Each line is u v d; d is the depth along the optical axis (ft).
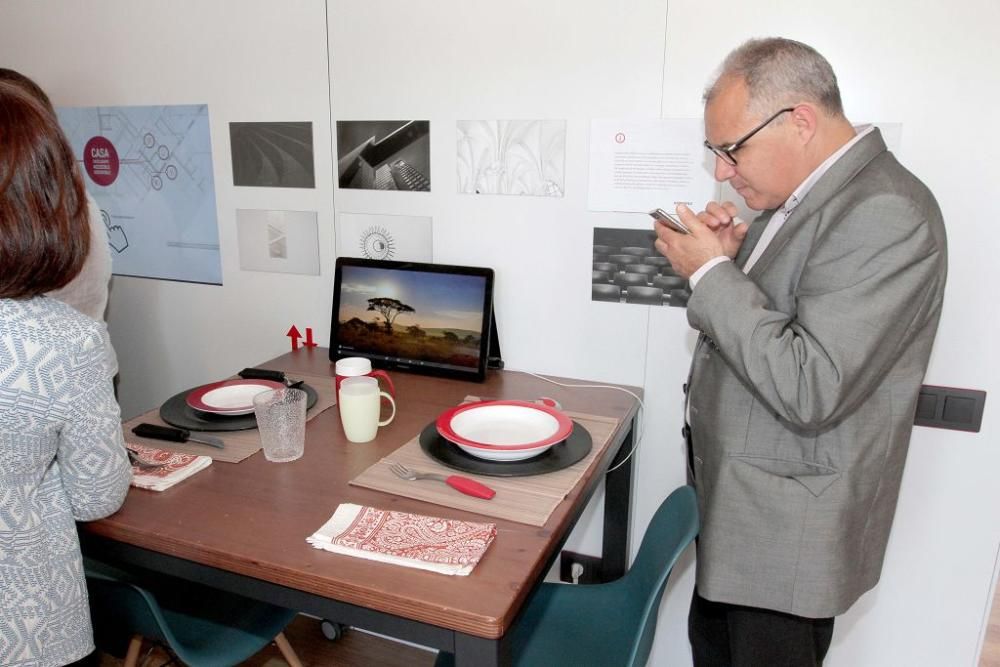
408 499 4.15
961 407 5.29
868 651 5.95
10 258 3.04
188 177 7.41
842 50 5.09
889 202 3.65
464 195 6.38
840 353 3.64
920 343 4.16
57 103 7.77
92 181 7.86
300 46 6.64
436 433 4.97
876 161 4.00
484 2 5.94
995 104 4.84
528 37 5.87
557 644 4.96
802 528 4.11
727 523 4.31
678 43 5.47
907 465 5.52
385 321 6.47
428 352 6.34
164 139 7.41
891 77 5.02
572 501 4.12
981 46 4.79
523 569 3.49
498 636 3.15
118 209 7.84
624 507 6.16
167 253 7.75
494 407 5.09
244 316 7.57
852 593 4.31
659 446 6.26
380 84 6.44
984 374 5.21
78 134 7.77
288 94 6.79
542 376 6.42
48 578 3.53
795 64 3.92
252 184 7.16
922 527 5.60
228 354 7.77
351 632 7.34
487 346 6.14
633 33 5.57
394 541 3.65
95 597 4.47
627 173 5.82
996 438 5.28
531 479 4.34
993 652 7.41
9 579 3.40
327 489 4.27
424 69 6.25
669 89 5.57
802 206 4.13
